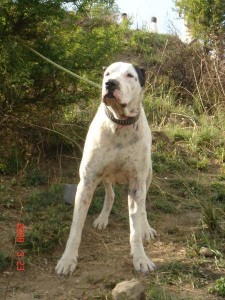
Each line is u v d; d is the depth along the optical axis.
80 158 3.73
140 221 2.56
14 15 3.41
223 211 3.26
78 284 2.37
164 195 3.50
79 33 3.74
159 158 4.10
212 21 6.25
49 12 3.35
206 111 5.07
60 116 3.83
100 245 2.79
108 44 3.72
